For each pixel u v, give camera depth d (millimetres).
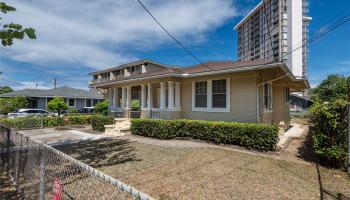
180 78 11375
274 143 7055
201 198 3744
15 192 4414
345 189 4227
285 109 14078
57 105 19188
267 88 10859
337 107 5523
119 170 5387
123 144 8898
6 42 4070
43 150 3328
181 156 6633
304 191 4090
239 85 9438
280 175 4926
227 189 4125
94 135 11641
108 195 3303
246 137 7566
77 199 3293
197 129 9094
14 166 4898
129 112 14289
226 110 9750
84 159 6598
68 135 11883
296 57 32031
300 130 13336
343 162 5434
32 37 4160
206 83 10562
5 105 21406
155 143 8836
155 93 14117
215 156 6531
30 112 23219
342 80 28984
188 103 11289
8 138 5660
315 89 32156
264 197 3797
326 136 5633
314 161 6086
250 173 5031
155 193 3951
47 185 3314
